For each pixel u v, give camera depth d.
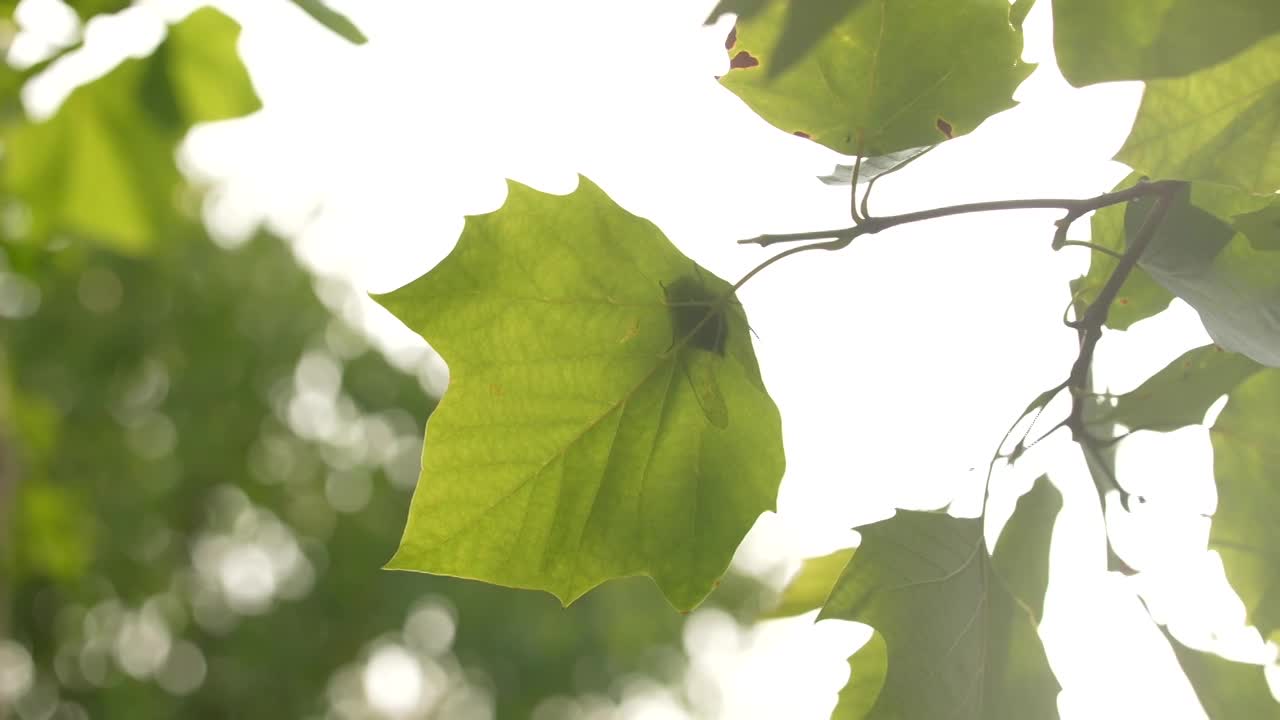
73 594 8.74
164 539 9.71
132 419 9.54
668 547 1.37
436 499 1.36
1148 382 1.37
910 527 1.36
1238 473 1.38
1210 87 1.32
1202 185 1.33
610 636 9.73
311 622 9.76
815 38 1.34
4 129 2.67
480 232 1.36
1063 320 1.36
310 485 10.22
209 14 2.11
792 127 1.36
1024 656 1.37
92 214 2.92
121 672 9.21
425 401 10.44
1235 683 1.37
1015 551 1.37
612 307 1.36
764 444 1.37
